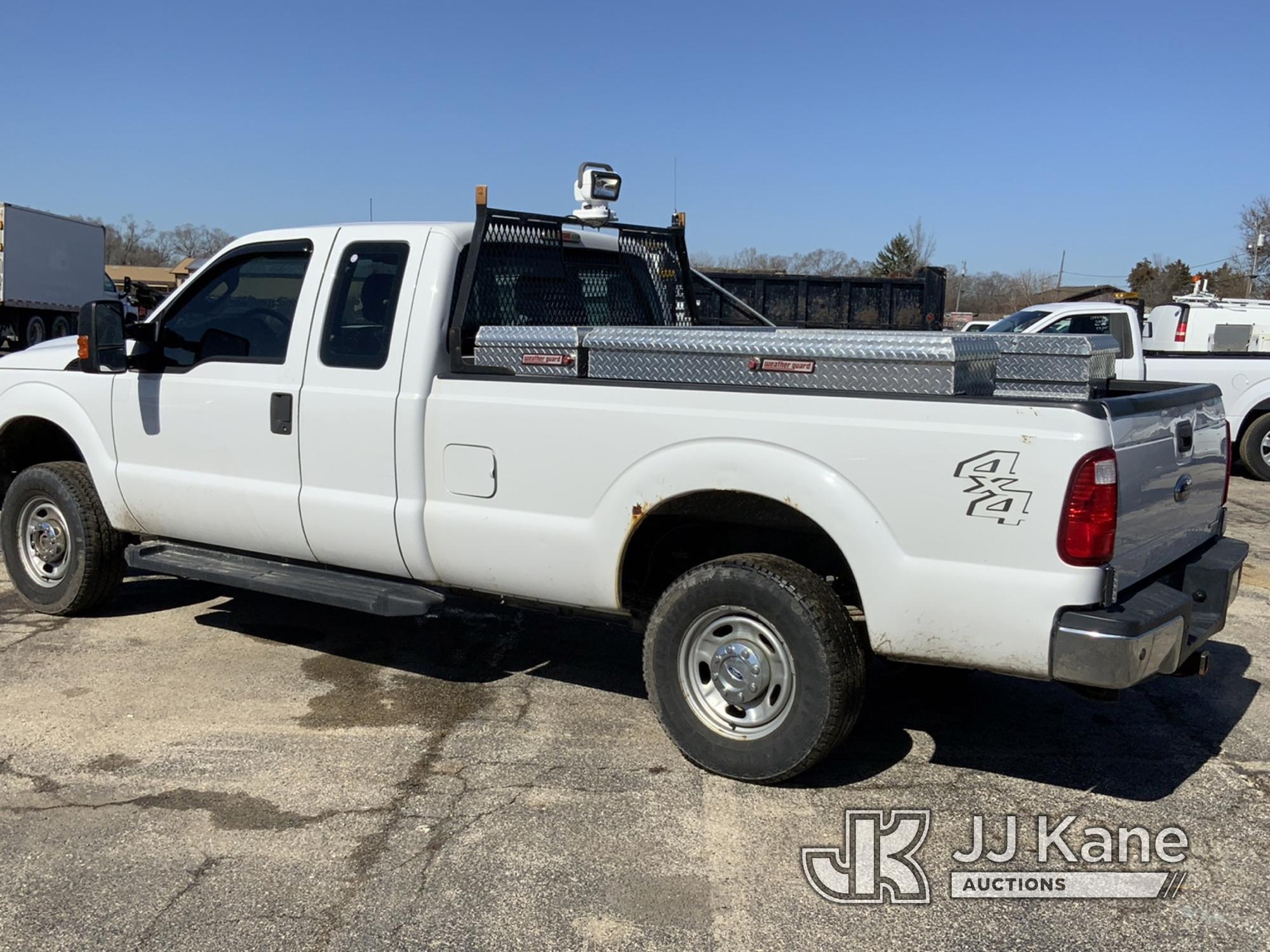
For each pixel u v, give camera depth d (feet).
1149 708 16.84
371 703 16.44
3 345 75.72
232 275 17.75
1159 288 228.63
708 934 10.64
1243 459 40.91
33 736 14.99
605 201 18.22
